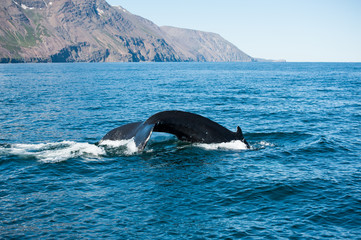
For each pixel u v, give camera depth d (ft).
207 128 44.34
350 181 32.50
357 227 23.58
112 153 41.09
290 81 213.25
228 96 118.83
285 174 34.37
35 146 44.11
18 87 154.92
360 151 43.96
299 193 29.48
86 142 49.34
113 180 32.32
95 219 24.32
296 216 25.21
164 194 28.91
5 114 75.46
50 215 24.86
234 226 23.65
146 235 22.34
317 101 103.81
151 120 41.86
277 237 22.27
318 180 32.65
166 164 37.19
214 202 27.48
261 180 32.42
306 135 52.80
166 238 22.04
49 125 62.69
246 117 73.05
